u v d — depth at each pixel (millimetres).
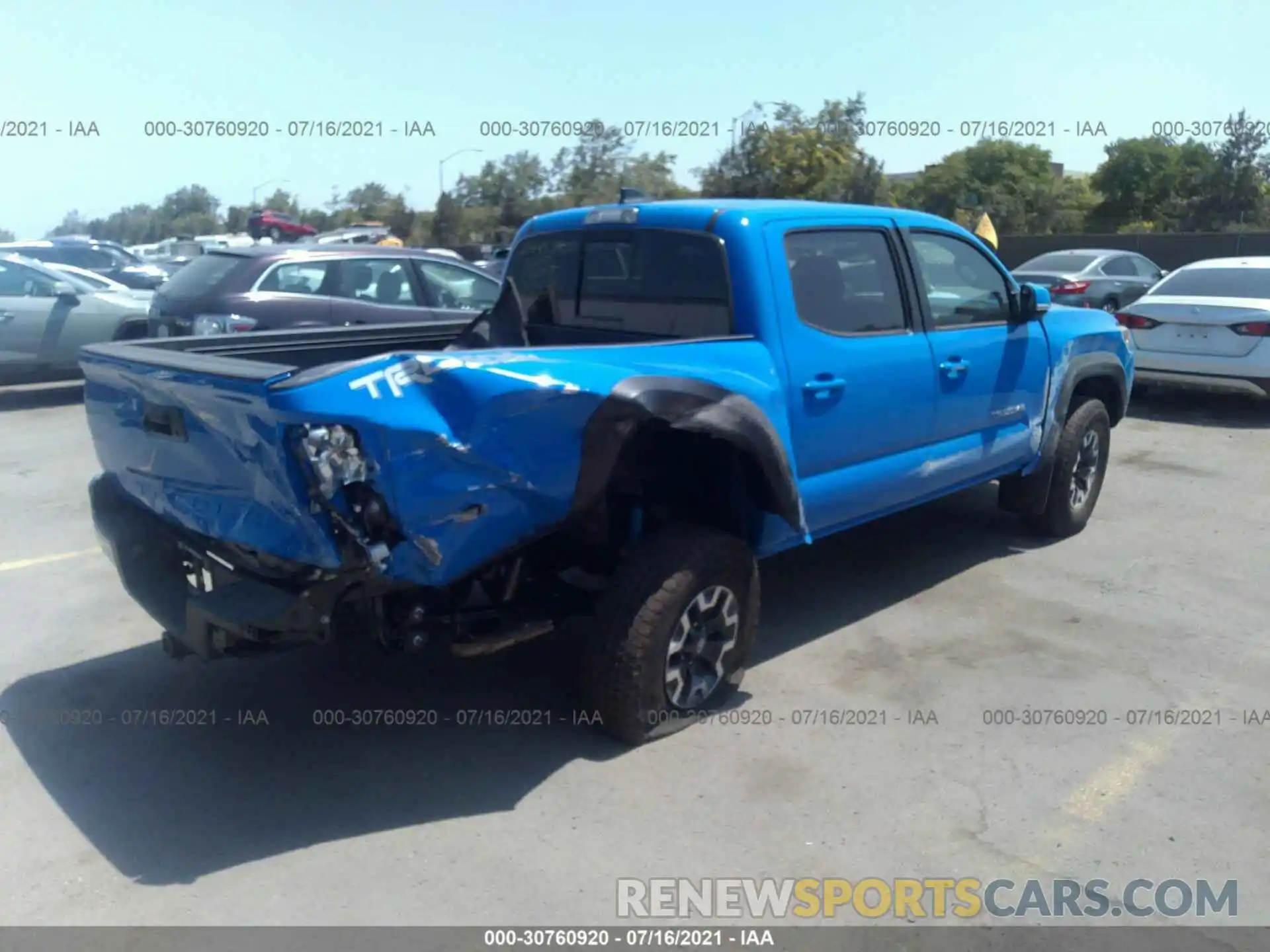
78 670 4809
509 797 3764
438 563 3432
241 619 3449
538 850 3467
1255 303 10172
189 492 3750
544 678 4707
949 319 5441
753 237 4469
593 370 3725
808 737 4164
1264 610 5484
